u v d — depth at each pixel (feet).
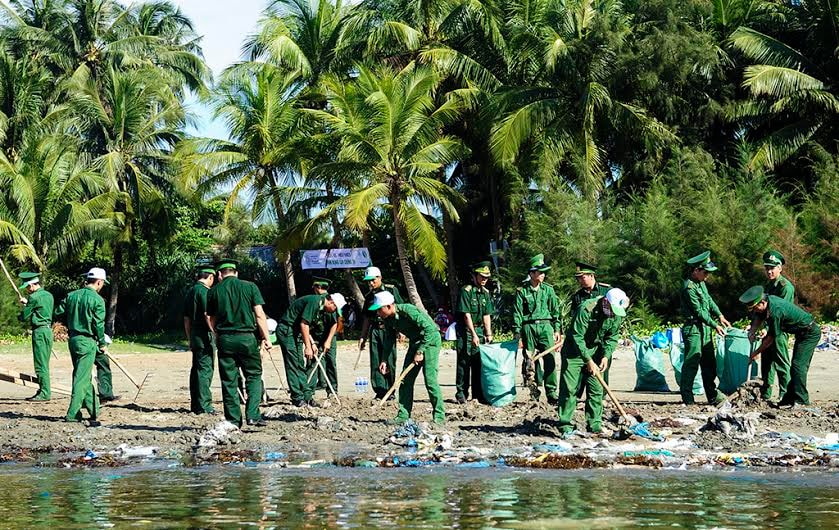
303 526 21.77
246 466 31.01
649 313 96.73
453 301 121.49
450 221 121.60
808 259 92.68
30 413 45.55
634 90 108.58
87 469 30.89
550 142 103.55
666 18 108.06
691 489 25.84
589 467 29.71
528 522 21.88
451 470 29.60
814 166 103.24
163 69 161.79
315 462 31.37
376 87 100.99
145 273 147.23
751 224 94.43
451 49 110.73
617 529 21.07
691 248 97.96
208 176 121.60
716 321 44.86
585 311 34.78
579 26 109.09
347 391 53.62
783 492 25.32
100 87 147.23
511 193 109.19
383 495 25.52
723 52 108.88
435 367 38.75
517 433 36.55
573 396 35.55
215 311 38.52
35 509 24.12
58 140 126.82
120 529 21.66
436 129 104.17
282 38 118.73
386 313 38.45
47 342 50.47
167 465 31.50
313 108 125.49
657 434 34.81
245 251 148.36
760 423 37.73
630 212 102.12
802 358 41.11
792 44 114.42
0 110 130.72
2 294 127.03
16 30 156.15
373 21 119.34
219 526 21.89
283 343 44.60
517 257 104.27
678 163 102.94
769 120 111.86
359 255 109.19
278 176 119.24
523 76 113.09
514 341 44.29
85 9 157.38
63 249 123.95
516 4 112.68
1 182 120.67
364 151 100.32
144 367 79.61
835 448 32.24
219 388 58.08
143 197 135.13
